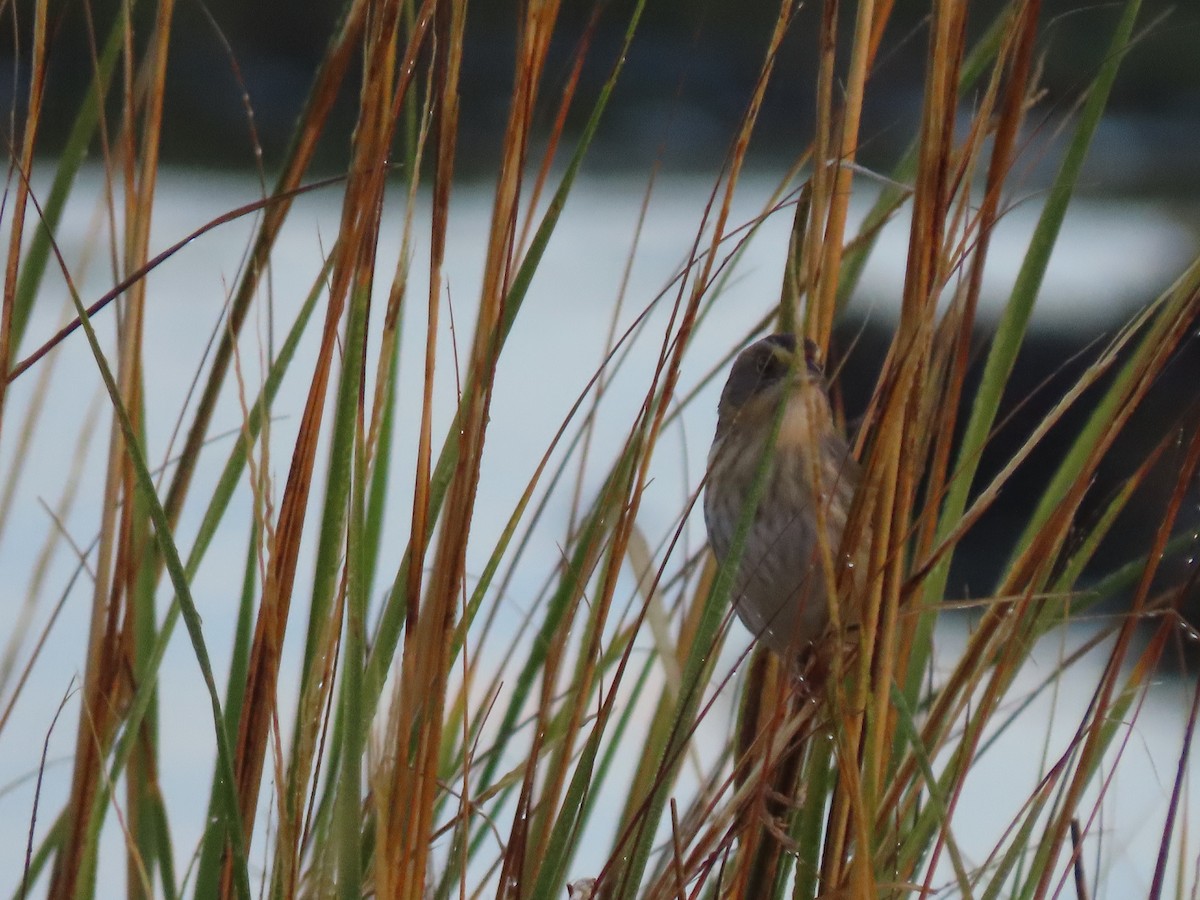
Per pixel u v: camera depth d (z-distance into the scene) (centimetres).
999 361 707
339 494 614
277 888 584
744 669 798
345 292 587
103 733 661
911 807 714
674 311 606
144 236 677
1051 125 1808
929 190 590
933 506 644
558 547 728
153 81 673
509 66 3022
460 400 614
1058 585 699
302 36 3167
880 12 698
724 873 703
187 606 563
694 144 3344
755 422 890
